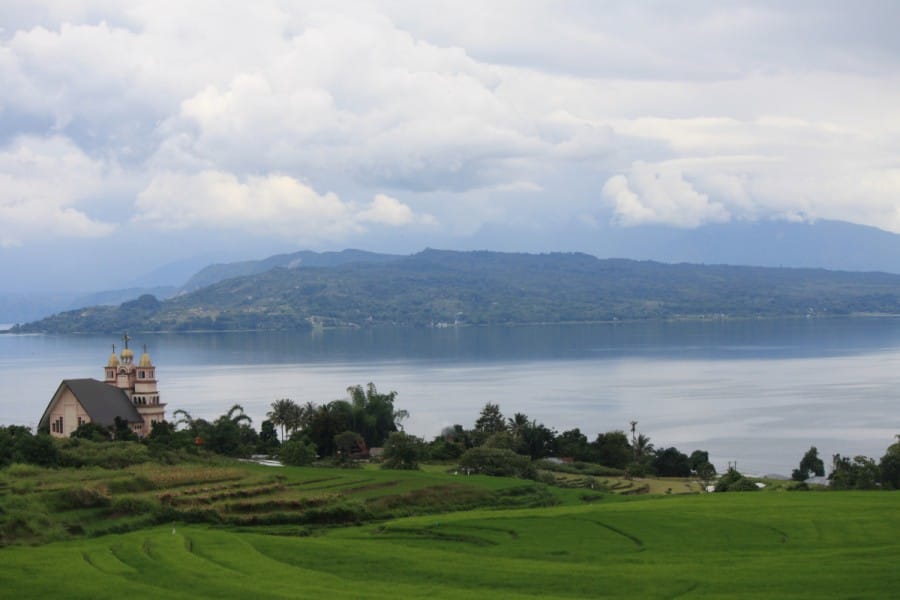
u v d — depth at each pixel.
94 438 173.88
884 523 106.44
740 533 103.88
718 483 176.88
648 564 87.12
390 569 85.50
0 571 79.88
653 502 130.25
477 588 77.69
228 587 74.94
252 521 113.94
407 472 157.62
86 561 84.88
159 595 72.12
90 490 112.25
